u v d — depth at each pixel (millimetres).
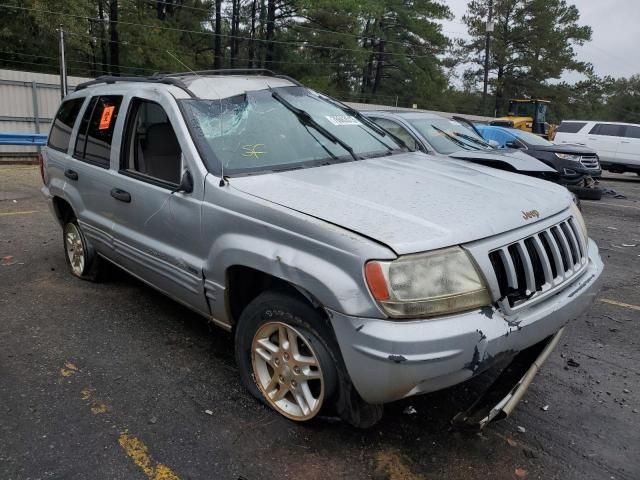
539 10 53750
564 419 3221
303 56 43656
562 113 56594
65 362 3736
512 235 2783
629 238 8203
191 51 40281
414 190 3123
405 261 2467
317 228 2674
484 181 3459
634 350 4172
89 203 4582
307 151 3752
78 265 5289
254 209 2988
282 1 42406
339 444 2916
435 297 2465
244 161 3453
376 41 50719
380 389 2506
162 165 3748
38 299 4848
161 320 4449
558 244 3092
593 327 4602
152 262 3832
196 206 3334
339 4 41406
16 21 29469
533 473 2752
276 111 4000
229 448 2873
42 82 18094
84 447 2859
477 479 2701
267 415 3156
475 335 2467
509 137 11523
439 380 2477
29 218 7934
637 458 2885
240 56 44531
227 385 3475
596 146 18594
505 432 3076
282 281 2961
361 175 3395
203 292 3402
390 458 2826
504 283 2668
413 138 7324
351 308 2502
